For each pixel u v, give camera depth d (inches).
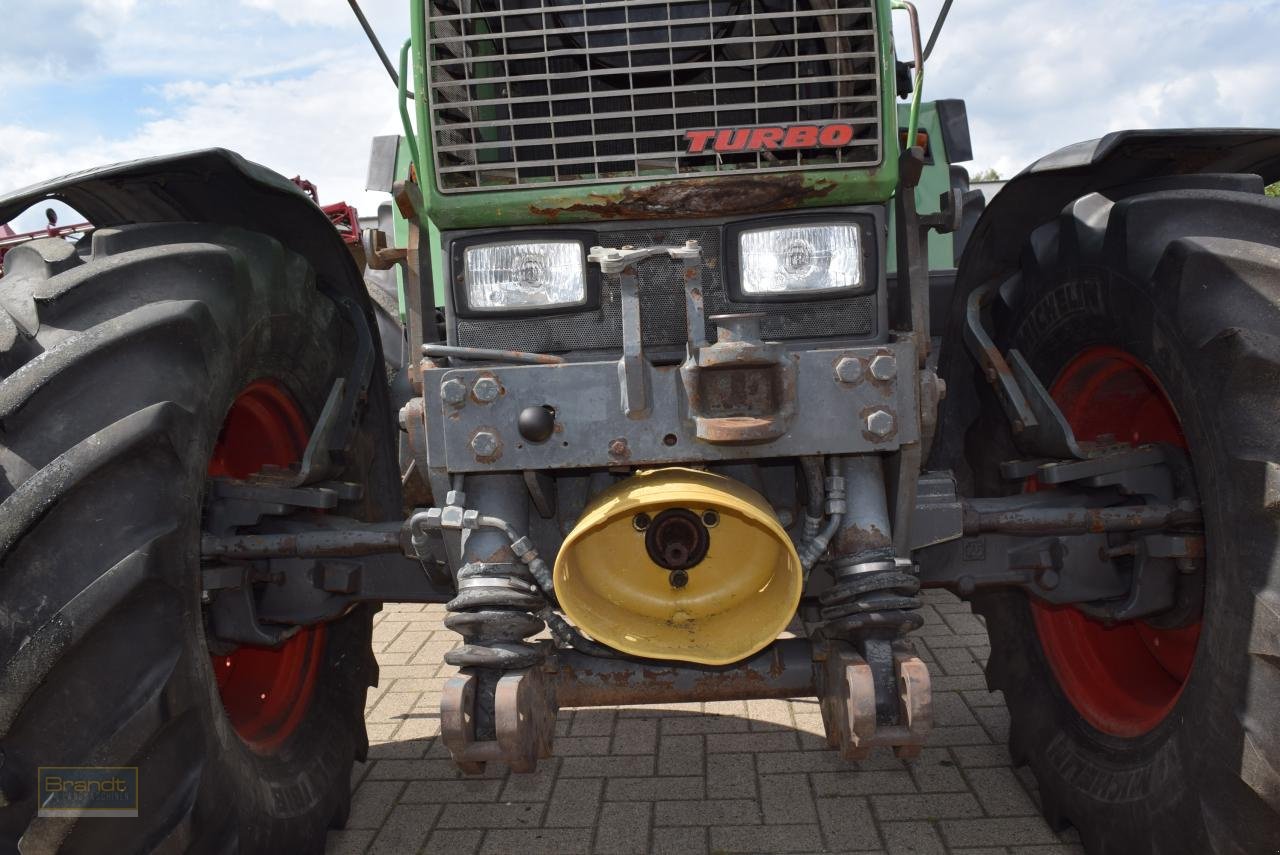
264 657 125.0
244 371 105.6
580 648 98.7
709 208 100.8
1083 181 119.7
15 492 80.0
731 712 159.0
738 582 98.0
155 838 86.4
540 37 102.3
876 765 137.9
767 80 100.0
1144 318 102.0
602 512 88.1
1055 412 115.9
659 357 105.7
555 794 134.3
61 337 86.7
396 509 147.9
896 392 93.4
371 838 125.3
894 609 92.2
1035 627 129.9
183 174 104.1
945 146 241.0
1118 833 104.3
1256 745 84.7
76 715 82.2
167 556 85.4
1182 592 105.3
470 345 106.4
